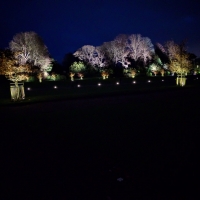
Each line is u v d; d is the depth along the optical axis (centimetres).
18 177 387
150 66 5144
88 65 5059
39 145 563
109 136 625
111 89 2331
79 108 1168
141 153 481
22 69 1535
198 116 869
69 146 547
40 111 1108
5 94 2139
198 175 373
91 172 397
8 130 732
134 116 907
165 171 391
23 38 4053
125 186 345
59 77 4216
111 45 5147
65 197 320
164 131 658
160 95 1648
